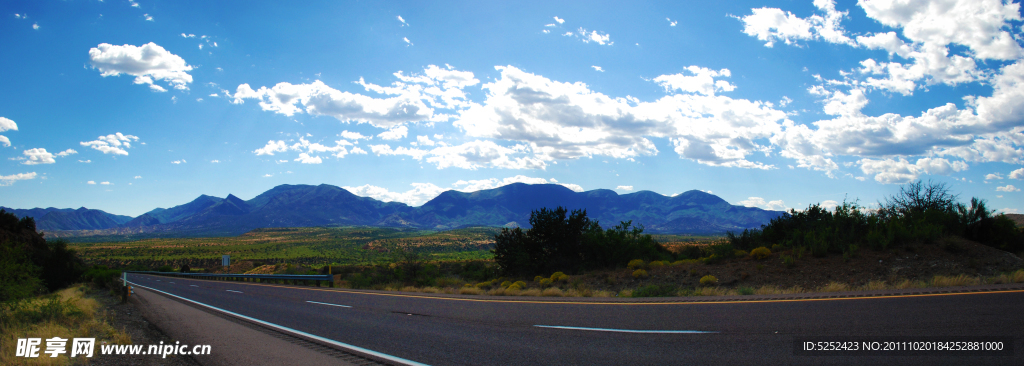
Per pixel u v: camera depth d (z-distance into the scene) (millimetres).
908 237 20453
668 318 9844
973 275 16531
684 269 22953
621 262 29344
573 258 31172
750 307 10602
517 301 15188
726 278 20047
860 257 19906
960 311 8602
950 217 22828
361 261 148250
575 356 7078
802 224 26031
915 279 16734
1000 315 8086
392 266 36875
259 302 18578
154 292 26766
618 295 17688
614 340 8008
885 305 9680
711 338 7668
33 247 42875
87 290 31000
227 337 9945
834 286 15227
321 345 8781
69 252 41844
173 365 7652
